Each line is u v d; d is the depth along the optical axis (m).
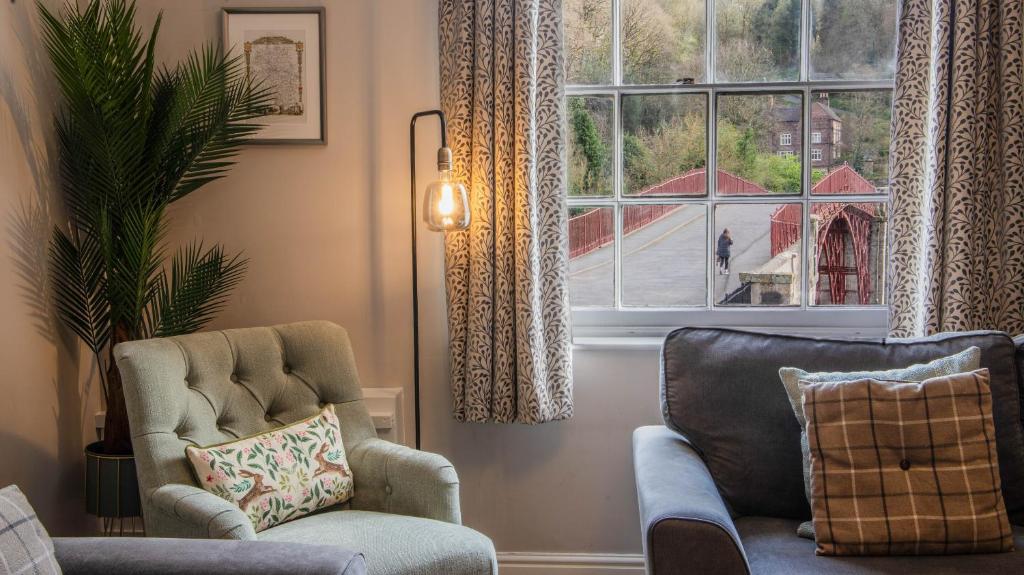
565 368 2.46
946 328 2.30
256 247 2.63
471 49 2.43
